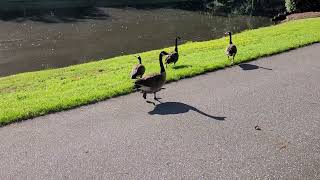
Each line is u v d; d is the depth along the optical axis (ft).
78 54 118.42
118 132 35.63
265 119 38.09
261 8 211.20
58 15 185.37
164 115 39.47
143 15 195.11
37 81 59.77
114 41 137.18
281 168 29.14
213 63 58.23
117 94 46.06
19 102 43.83
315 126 36.42
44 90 50.60
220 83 49.85
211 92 46.34
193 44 87.45
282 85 48.44
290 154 31.24
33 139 34.58
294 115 39.01
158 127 36.58
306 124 36.88
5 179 28.30
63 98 44.21
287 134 34.81
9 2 205.77
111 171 29.12
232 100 43.39
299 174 28.35
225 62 58.95
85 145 33.24
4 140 34.45
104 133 35.47
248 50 68.13
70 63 108.06
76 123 37.88
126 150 32.22
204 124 37.09
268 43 75.31
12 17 175.22
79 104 42.70
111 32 152.97
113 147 32.78
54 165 30.14
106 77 55.72
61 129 36.58
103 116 39.55
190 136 34.60
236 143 33.17
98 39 140.15
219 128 36.17
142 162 30.27
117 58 76.95
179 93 46.34
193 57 66.39
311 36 79.97
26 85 57.00
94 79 54.85
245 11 207.62
